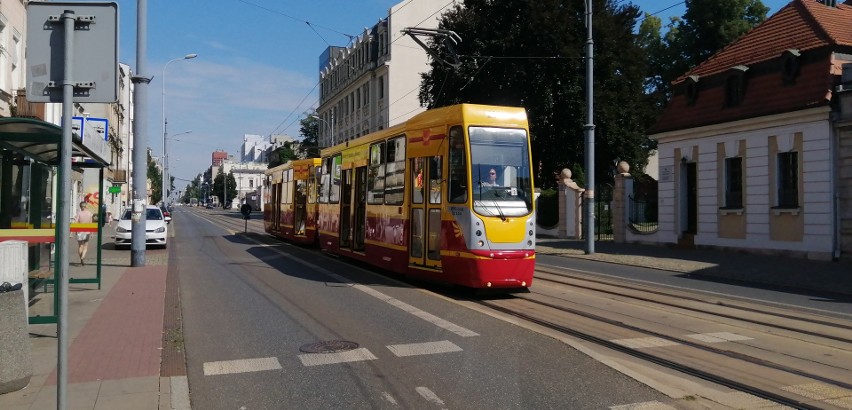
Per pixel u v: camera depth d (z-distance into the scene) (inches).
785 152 799.7
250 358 294.0
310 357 294.7
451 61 1328.7
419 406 227.1
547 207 1330.0
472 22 1346.0
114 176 2274.9
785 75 801.6
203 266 693.9
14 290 239.6
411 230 539.2
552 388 245.8
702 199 930.7
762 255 824.9
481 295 479.2
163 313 405.4
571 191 1227.2
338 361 287.3
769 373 269.3
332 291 497.7
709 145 918.4
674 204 986.7
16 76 902.4
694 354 301.0
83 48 181.5
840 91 730.8
